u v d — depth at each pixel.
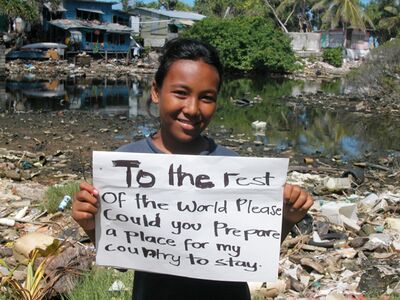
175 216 2.41
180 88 2.31
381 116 23.64
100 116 19.70
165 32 62.94
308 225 6.77
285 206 2.40
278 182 2.35
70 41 52.28
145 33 64.12
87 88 31.20
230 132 17.86
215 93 2.37
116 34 56.03
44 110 20.86
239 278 2.42
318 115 23.22
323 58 60.19
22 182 9.88
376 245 6.36
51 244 4.75
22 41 49.62
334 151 15.29
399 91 28.20
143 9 64.56
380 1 71.88
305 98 29.64
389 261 6.00
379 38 73.88
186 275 2.45
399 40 29.20
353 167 12.97
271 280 2.40
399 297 4.83
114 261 2.49
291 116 22.59
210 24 48.44
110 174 2.39
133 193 2.40
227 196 2.39
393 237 6.85
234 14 76.75
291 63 49.34
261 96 30.55
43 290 4.25
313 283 5.32
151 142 2.50
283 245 6.31
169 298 2.50
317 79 47.09
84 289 4.48
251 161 2.35
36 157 12.29
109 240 2.47
